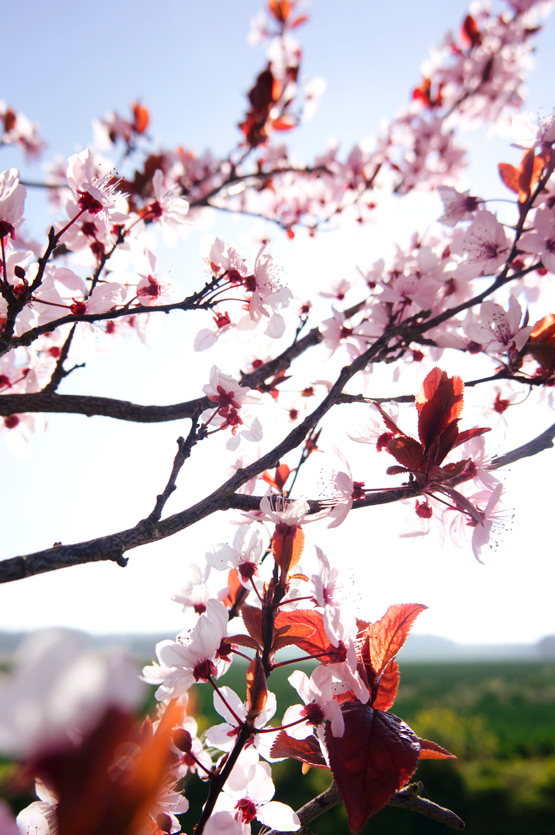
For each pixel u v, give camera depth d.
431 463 0.15
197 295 0.19
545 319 0.20
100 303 0.20
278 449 0.15
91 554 0.12
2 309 0.19
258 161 0.58
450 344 0.25
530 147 0.22
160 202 0.23
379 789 0.11
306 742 0.14
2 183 0.17
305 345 0.27
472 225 0.24
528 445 0.17
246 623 0.13
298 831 0.13
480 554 0.16
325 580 0.14
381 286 0.26
